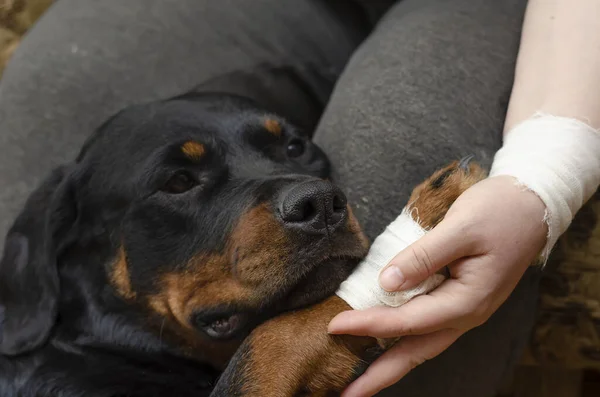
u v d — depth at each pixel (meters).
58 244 0.72
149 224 0.68
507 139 0.64
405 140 0.69
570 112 0.63
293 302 0.61
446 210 0.60
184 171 0.68
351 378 0.57
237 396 0.55
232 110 0.72
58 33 0.88
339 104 0.76
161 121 0.71
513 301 0.68
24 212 0.72
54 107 0.83
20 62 0.87
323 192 0.60
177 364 0.70
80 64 0.85
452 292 0.58
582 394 0.98
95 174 0.71
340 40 0.99
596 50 0.65
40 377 0.69
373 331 0.56
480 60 0.71
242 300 0.62
